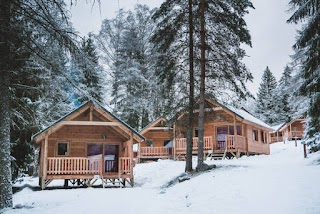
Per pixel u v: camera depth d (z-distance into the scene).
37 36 8.82
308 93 16.42
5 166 10.52
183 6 17.84
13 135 16.75
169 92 18.34
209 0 17.44
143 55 36.97
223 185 11.66
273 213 7.86
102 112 20.06
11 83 11.23
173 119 18.17
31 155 18.22
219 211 8.85
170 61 17.88
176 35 17.62
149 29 36.75
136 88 36.12
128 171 20.47
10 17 8.93
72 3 7.02
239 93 17.33
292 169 13.61
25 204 12.70
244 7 17.44
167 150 31.97
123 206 11.11
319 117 16.62
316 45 14.10
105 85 35.53
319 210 7.48
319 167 13.67
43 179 18.88
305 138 22.23
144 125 35.91
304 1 15.27
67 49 8.68
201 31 17.41
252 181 11.59
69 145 21.44
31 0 8.43
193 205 10.03
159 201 11.74
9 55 9.34
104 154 22.16
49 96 12.46
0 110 10.48
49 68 9.19
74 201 12.68
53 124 18.98
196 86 18.28
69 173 19.75
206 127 30.64
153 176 21.86
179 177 16.67
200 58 17.70
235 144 27.12
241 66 17.28
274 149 40.31
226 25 17.22
